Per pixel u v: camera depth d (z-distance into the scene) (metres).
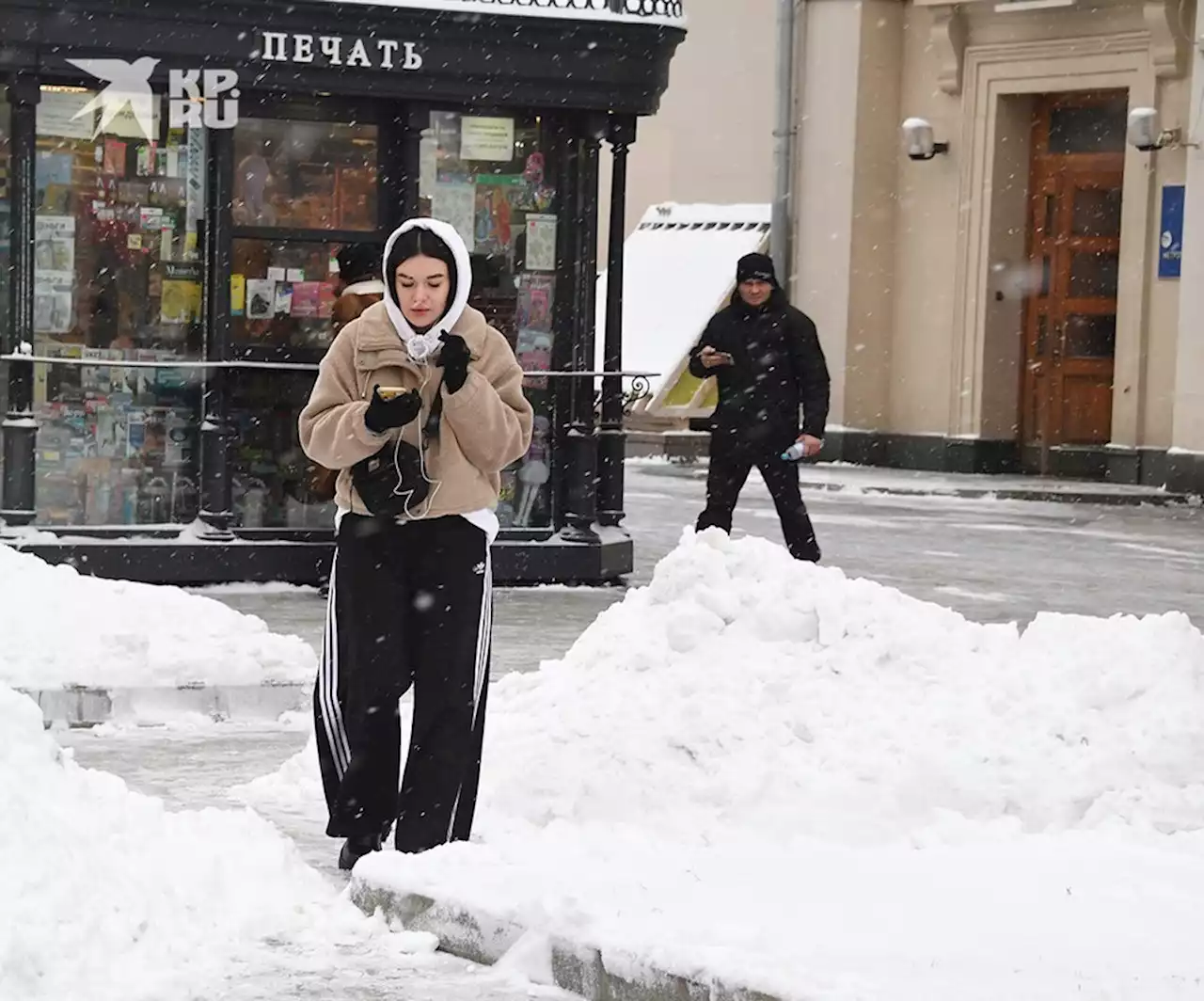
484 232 14.34
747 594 8.32
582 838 7.02
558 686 8.27
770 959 5.19
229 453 13.73
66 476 13.53
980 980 5.06
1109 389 27.25
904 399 29.00
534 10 13.80
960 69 28.05
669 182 33.41
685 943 5.35
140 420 13.65
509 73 13.87
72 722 9.30
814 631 8.18
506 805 7.34
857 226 29.03
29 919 5.34
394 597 6.63
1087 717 7.62
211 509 13.66
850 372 29.05
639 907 5.80
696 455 30.12
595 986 5.43
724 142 32.59
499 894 5.91
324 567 13.84
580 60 14.04
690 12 32.91
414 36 13.59
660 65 14.32
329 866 6.90
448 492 6.55
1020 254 28.06
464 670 6.62
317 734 6.91
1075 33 26.70
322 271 13.85
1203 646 7.96
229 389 13.66
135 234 13.55
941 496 24.95
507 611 13.38
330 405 6.57
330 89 13.49
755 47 32.19
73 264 13.46
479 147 14.27
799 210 29.59
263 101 13.65
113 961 5.41
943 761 7.38
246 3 13.24
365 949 5.86
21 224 13.12
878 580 16.08
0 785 5.75
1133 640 7.98
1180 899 6.07
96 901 5.55
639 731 7.65
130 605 9.91
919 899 5.97
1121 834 7.05
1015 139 27.91
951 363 28.33
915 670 7.94
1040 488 25.09
